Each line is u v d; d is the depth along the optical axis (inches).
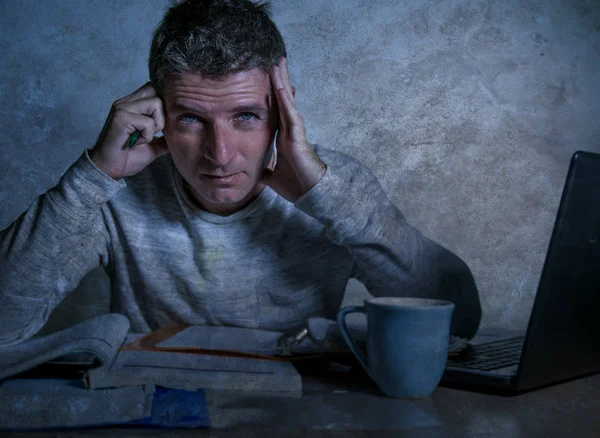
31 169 96.7
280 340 42.3
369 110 99.3
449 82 100.6
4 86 96.4
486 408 33.4
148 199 56.5
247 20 43.3
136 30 97.7
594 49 102.7
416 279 54.4
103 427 29.8
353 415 31.9
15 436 28.5
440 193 99.9
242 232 56.0
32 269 47.5
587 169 34.2
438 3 100.6
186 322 57.5
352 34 99.3
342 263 58.3
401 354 34.6
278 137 47.7
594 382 39.2
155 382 35.4
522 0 101.7
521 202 100.8
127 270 57.4
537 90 101.7
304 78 98.6
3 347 39.3
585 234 35.1
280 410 32.5
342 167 52.2
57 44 97.1
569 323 35.9
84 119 97.3
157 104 46.4
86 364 40.7
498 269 99.9
